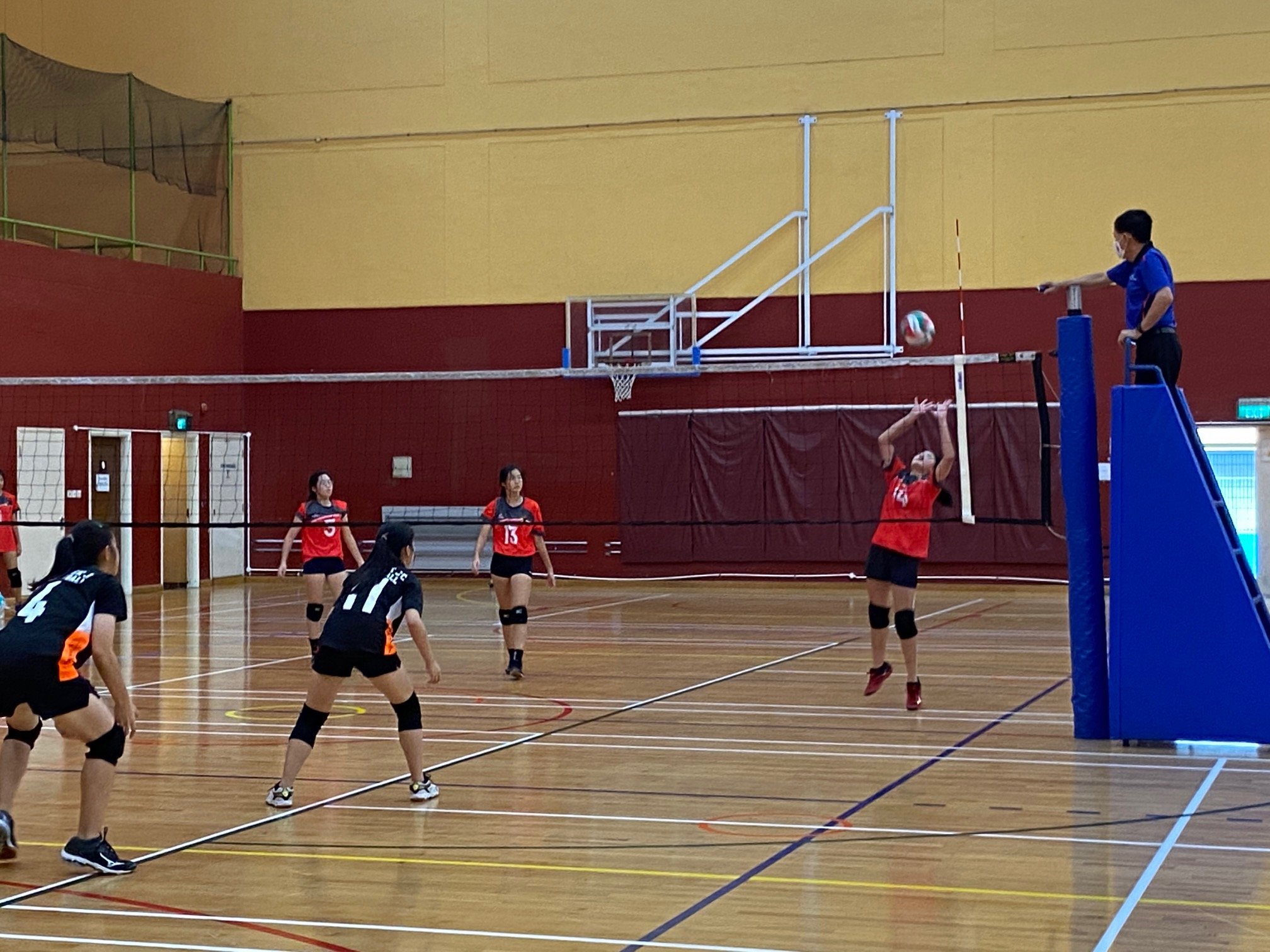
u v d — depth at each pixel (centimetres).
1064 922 547
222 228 2598
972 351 2291
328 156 2566
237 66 2602
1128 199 2231
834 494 2336
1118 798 775
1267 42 2172
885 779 830
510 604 1291
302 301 2575
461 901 583
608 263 2450
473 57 2508
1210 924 543
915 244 2319
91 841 631
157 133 2409
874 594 1101
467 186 2512
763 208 2384
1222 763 875
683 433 2395
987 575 2277
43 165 2339
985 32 2286
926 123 2311
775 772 855
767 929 541
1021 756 902
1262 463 2164
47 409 2131
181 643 1582
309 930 544
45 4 2672
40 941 532
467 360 2506
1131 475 924
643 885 605
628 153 2441
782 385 2362
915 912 561
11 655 614
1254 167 2178
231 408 2531
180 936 537
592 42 2455
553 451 2452
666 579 2411
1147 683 922
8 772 660
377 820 734
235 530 2522
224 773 860
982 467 2272
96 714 633
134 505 2303
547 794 795
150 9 2631
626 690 1210
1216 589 909
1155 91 2219
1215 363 2191
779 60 2373
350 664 766
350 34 2558
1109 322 2233
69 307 2184
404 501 2502
